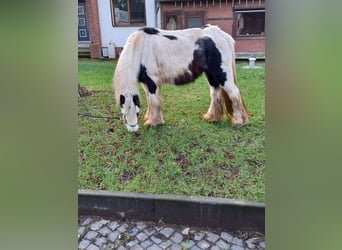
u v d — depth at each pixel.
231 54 2.35
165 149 2.58
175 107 2.54
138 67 2.52
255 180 2.39
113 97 2.57
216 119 2.47
